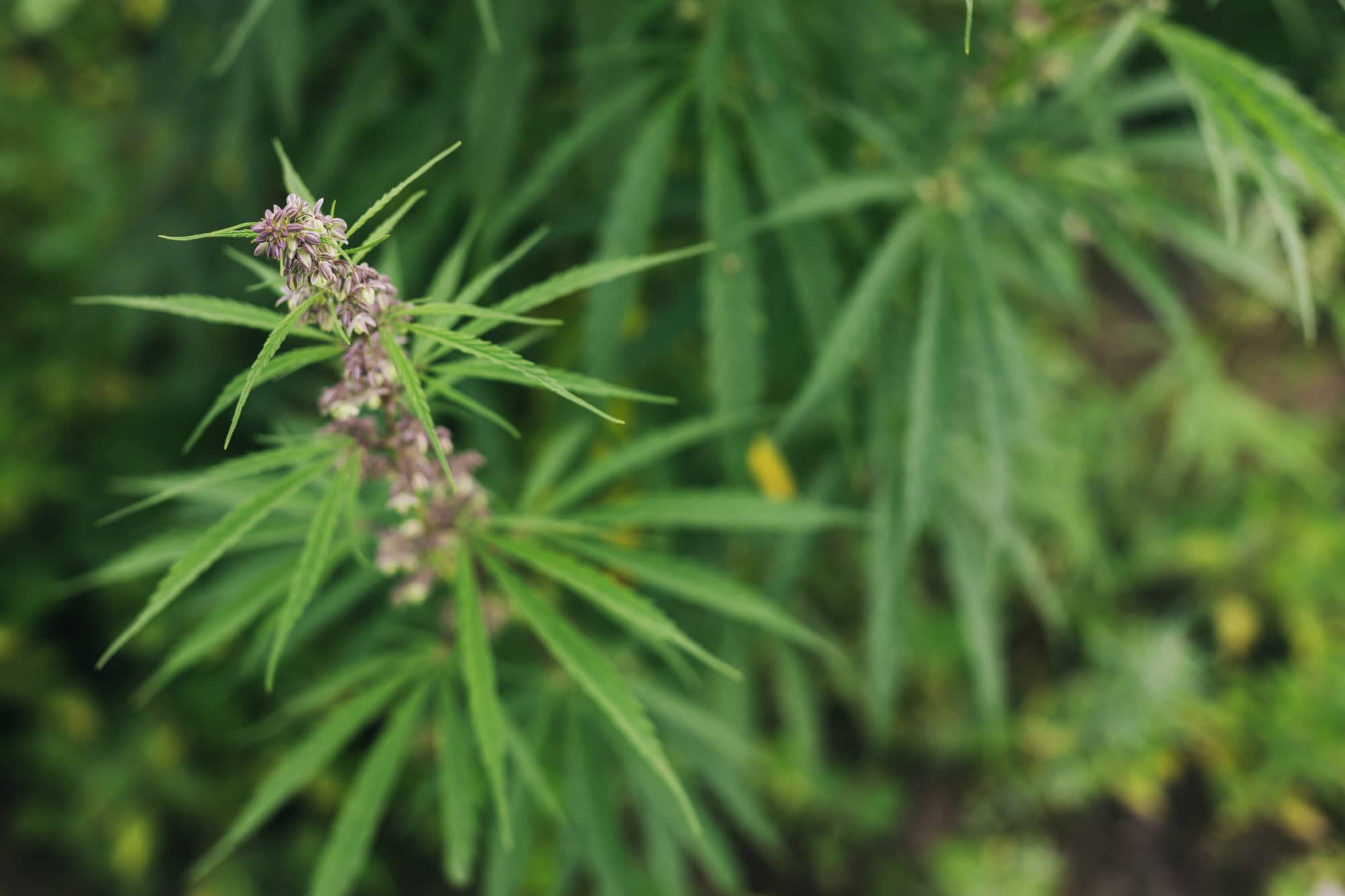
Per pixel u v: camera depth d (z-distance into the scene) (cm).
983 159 83
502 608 74
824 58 86
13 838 150
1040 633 187
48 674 139
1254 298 196
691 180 91
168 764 137
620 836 80
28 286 132
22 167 126
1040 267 96
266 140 95
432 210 89
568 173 95
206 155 96
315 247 61
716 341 81
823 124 88
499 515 74
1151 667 166
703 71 80
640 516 74
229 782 141
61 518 137
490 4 86
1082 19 79
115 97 138
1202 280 211
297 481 67
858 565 125
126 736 137
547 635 69
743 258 81
